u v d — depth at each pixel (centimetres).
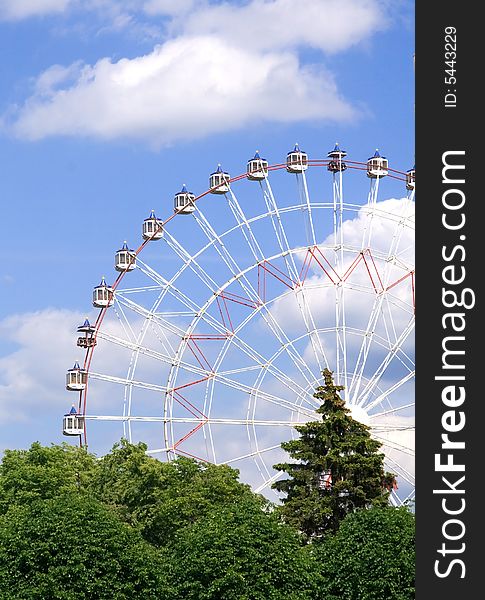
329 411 10719
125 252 12250
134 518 10175
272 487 10531
